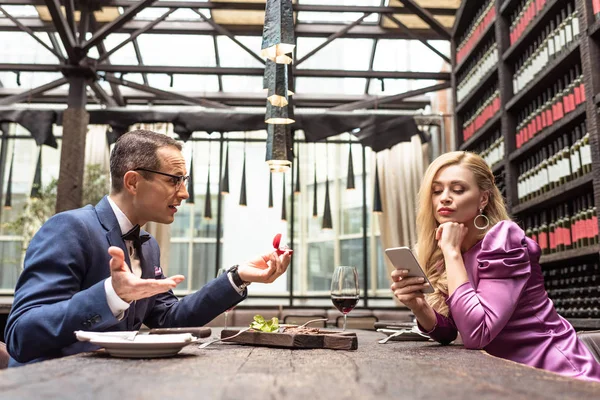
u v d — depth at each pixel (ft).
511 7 15.19
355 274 6.03
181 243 28.76
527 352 5.12
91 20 23.81
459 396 2.43
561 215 13.12
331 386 2.69
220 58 26.35
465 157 5.84
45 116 19.70
